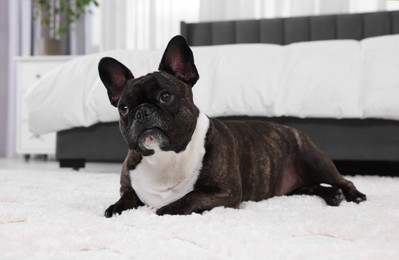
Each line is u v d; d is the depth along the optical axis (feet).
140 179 5.20
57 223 4.36
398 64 9.58
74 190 7.49
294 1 17.65
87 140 11.45
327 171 6.30
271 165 6.13
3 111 19.72
